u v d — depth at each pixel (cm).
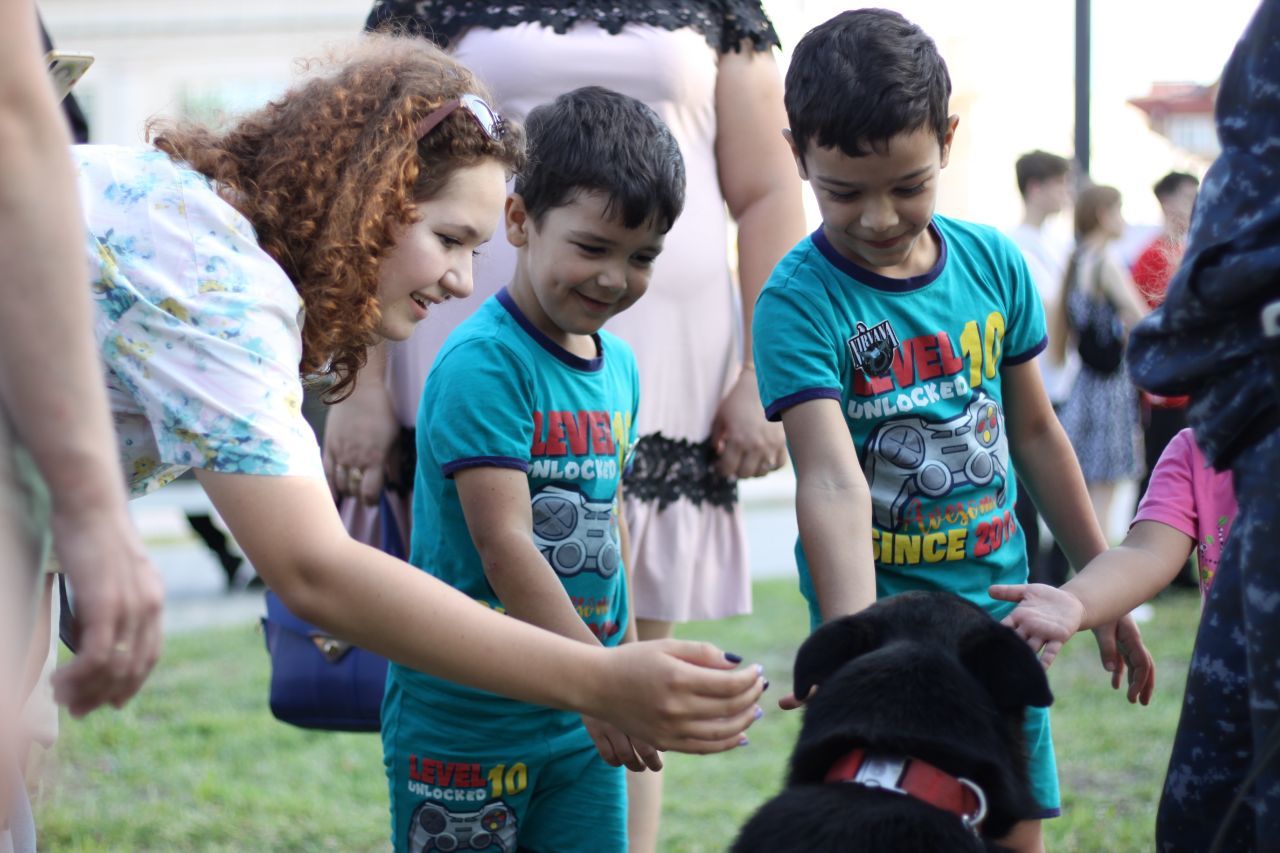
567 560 286
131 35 1838
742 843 206
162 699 577
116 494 149
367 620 197
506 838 288
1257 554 193
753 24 362
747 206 366
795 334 273
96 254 198
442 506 285
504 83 339
